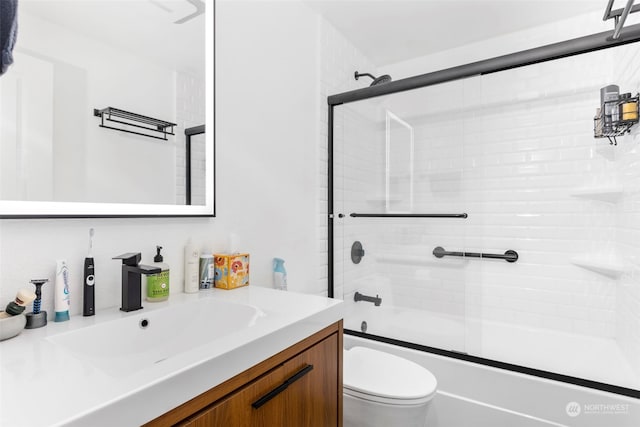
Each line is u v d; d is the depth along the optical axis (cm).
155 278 110
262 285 166
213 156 138
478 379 180
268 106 172
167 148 122
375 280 221
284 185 183
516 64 177
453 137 200
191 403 64
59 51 95
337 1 202
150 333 100
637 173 175
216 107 143
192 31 132
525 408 168
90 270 97
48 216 91
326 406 105
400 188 215
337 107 226
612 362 189
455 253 202
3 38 82
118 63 109
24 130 87
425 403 135
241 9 157
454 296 204
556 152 227
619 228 202
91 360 84
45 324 87
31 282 85
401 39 248
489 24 230
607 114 176
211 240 139
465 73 191
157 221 119
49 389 54
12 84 85
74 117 98
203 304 115
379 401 134
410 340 213
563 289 224
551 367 197
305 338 96
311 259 206
